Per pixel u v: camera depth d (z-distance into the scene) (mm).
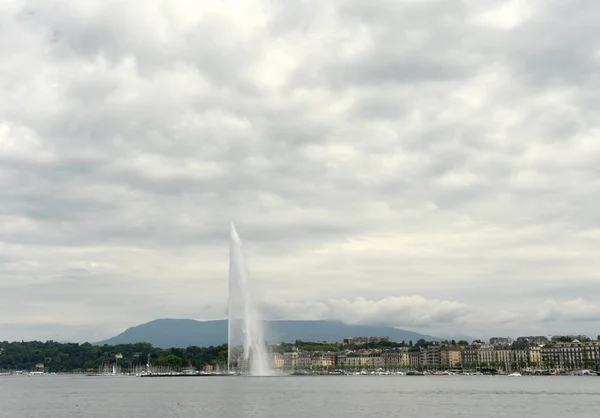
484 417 170125
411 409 193125
